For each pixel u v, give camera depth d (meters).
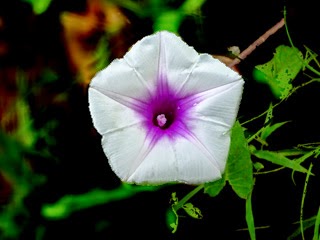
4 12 0.26
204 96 0.22
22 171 0.25
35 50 0.26
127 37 0.27
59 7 0.26
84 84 0.26
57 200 0.26
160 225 0.27
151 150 0.22
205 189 0.26
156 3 0.27
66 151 0.26
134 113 0.22
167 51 0.21
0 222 0.26
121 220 0.27
